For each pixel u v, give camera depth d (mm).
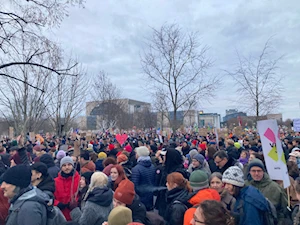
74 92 20844
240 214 3486
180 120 26219
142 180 5844
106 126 35688
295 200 4551
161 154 7871
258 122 4359
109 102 35406
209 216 2381
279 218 4074
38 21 8531
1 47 8352
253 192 3580
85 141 16344
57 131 20375
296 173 5637
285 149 10578
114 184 5219
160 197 5516
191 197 3939
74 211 4164
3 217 3873
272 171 4164
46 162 5988
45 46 9641
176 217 3889
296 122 16578
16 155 6355
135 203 3969
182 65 18250
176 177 4348
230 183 3719
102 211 3791
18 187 3172
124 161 7156
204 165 6785
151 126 50812
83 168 6184
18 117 16188
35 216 3021
